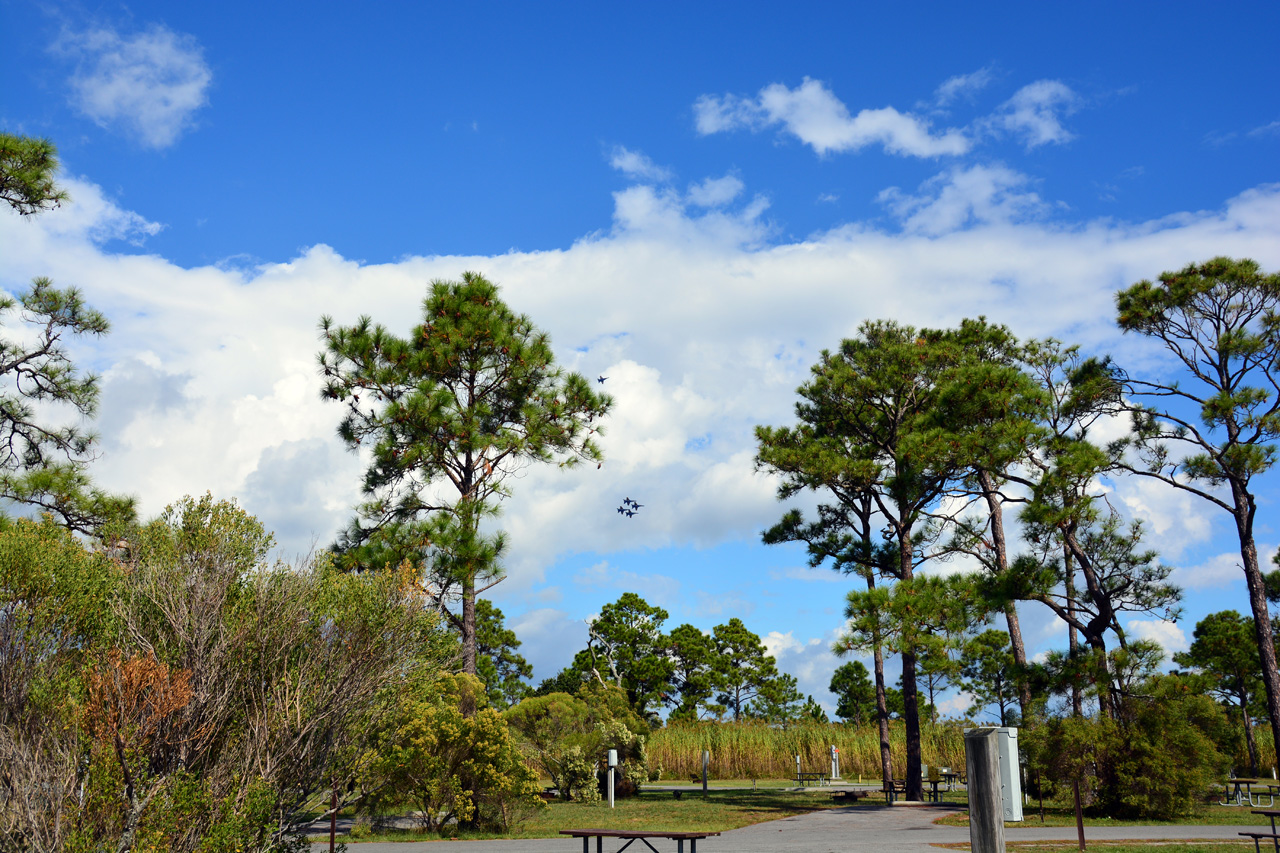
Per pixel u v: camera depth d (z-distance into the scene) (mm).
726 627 63375
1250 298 21578
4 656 8469
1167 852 12617
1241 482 20641
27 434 20359
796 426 26094
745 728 38469
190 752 8797
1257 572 21469
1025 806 21250
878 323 26609
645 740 32219
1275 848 12125
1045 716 20375
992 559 26906
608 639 58031
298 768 9250
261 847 8688
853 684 57500
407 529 21469
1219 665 35656
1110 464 21078
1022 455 20953
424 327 23766
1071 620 21297
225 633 9227
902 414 24734
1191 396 22266
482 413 23469
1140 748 18984
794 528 26969
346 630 9766
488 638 56469
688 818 18906
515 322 24875
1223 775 19906
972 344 28203
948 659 20422
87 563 9547
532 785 17500
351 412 23906
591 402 24359
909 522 24203
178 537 9914
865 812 20438
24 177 18484
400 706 10430
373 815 16984
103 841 7816
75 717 8117
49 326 20094
